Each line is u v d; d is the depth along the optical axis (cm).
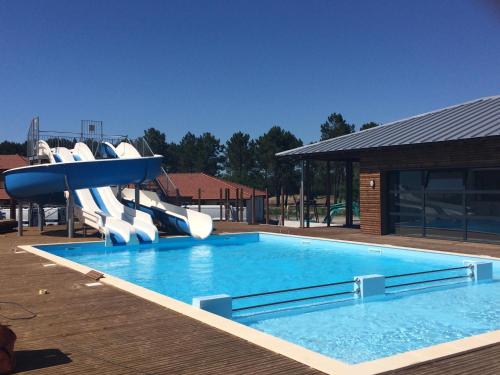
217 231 2098
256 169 8300
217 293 1054
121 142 2453
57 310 686
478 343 520
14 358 459
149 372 450
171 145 10219
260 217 3516
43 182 1808
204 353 501
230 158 8538
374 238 1778
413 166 1755
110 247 1723
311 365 462
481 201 1585
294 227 2316
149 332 577
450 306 857
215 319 627
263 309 823
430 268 1293
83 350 513
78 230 2195
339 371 445
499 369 451
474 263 1067
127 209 2070
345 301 887
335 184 6756
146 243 1806
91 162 1836
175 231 2141
